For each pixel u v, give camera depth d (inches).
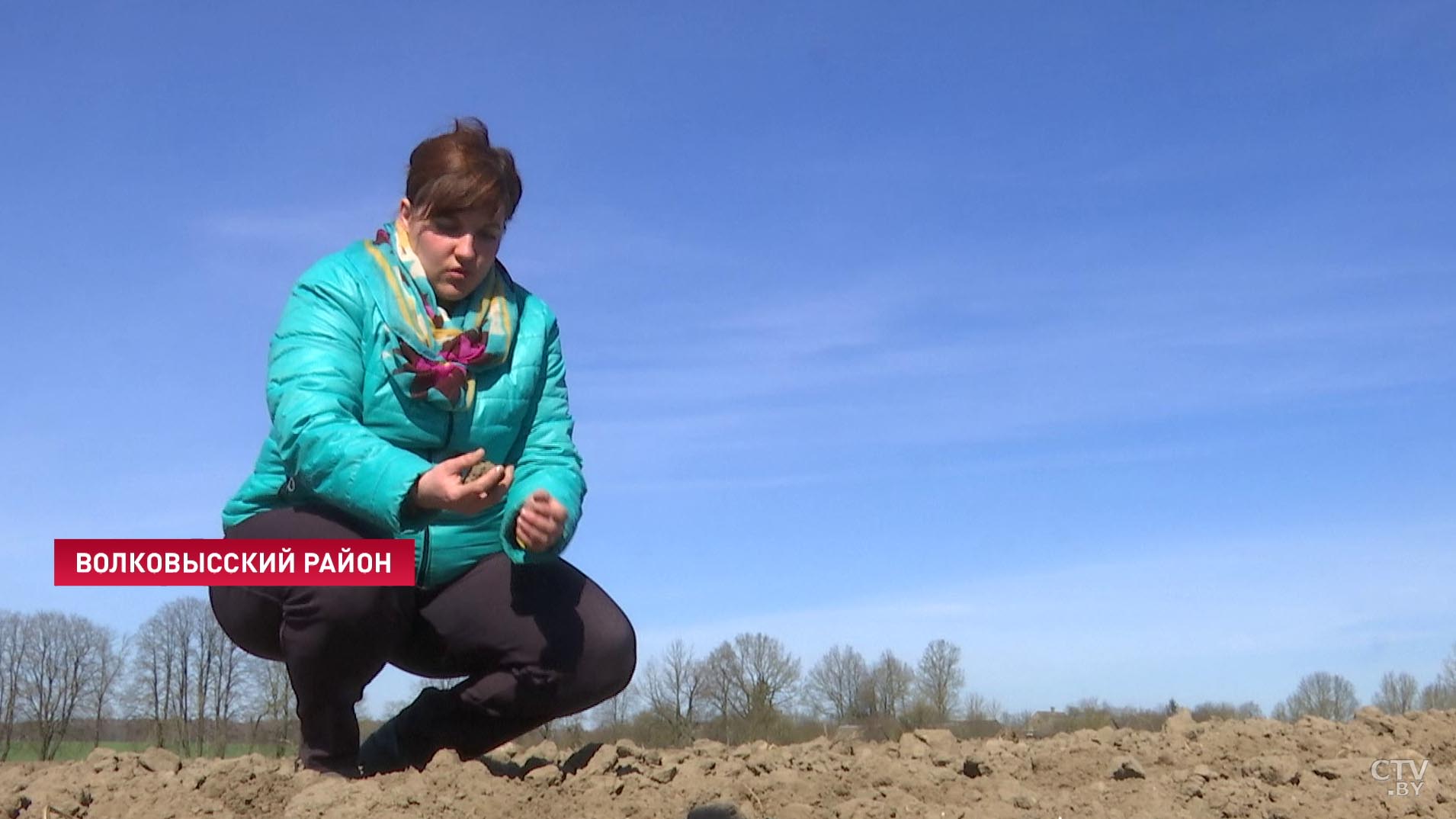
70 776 84.2
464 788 74.9
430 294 79.5
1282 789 80.7
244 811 75.2
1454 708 117.1
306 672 77.4
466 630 81.7
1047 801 78.0
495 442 82.3
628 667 83.4
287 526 76.7
